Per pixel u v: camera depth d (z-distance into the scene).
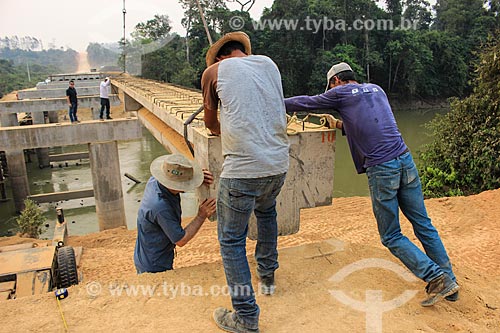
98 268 8.96
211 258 8.14
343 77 3.81
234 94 2.85
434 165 13.25
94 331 3.02
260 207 3.29
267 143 2.87
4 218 18.77
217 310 3.17
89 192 19.41
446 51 54.62
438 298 3.38
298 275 3.88
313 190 4.81
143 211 3.84
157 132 12.99
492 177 11.29
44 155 25.70
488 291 3.95
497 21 58.59
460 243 7.01
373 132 3.47
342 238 8.27
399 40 52.00
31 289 4.94
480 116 12.02
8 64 76.50
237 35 3.29
